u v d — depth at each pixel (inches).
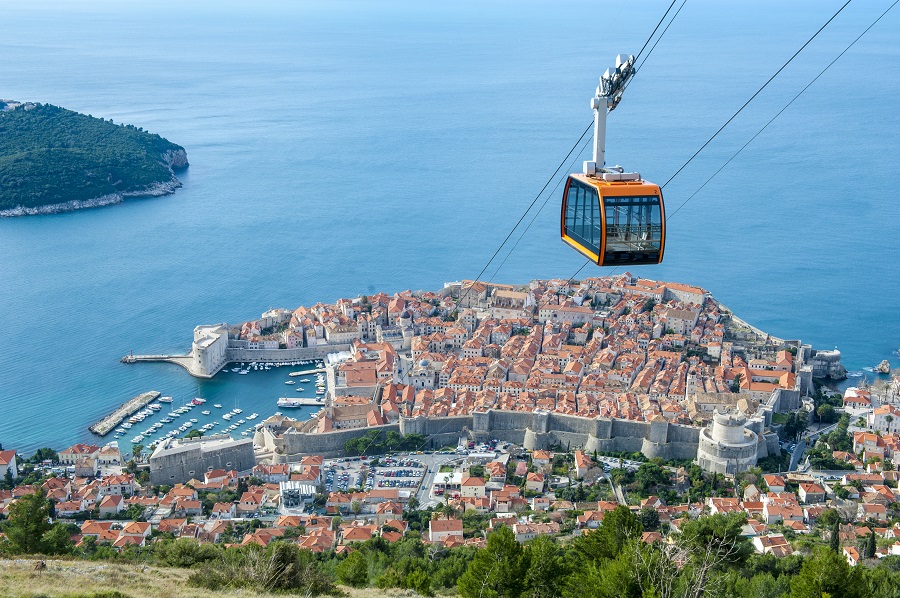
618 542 4926.2
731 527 5206.7
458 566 5930.1
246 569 4702.3
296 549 5319.9
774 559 5989.2
